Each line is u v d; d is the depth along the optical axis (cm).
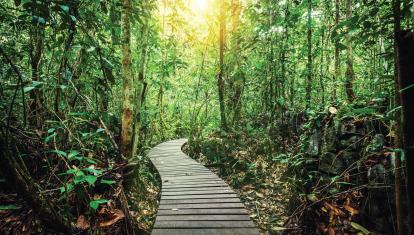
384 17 283
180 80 1338
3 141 251
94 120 504
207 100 1132
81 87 476
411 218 193
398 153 273
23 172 275
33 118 441
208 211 379
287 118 745
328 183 430
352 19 302
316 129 510
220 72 964
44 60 473
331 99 675
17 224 330
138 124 563
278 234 429
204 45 1045
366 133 419
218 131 895
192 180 544
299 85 845
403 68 181
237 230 323
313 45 829
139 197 502
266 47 807
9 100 424
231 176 670
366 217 381
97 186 404
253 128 848
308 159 487
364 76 614
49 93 459
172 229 327
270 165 655
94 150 470
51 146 413
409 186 192
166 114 1364
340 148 442
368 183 380
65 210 344
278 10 742
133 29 678
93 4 423
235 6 902
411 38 176
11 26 419
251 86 981
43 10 284
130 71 502
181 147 969
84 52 401
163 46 887
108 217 374
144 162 700
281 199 523
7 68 427
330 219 399
